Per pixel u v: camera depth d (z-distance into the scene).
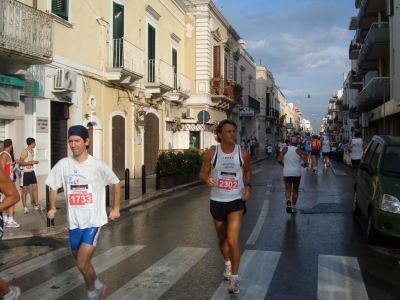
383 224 7.09
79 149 4.68
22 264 6.68
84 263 4.54
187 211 11.29
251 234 8.30
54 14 13.05
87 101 15.24
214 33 29.81
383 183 7.49
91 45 15.45
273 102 68.00
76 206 4.66
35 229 9.02
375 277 5.78
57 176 4.82
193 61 28.36
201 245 7.53
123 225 9.60
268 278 5.69
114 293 5.22
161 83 20.52
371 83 26.34
